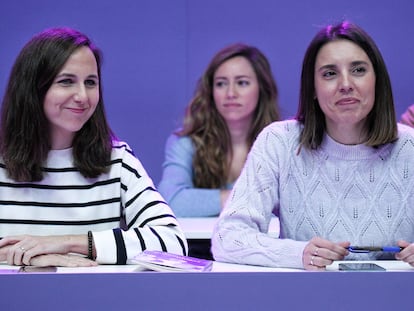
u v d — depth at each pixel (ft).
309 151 15.60
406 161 15.31
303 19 31.24
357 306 11.60
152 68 31.65
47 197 15.60
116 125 31.68
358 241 15.26
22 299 11.60
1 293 11.59
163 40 31.60
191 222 21.97
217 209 24.41
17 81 15.31
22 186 15.55
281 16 31.35
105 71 31.58
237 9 31.45
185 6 31.48
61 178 15.69
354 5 30.99
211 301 11.60
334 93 14.64
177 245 15.07
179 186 25.26
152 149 31.81
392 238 15.23
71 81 15.08
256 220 15.42
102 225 15.78
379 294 11.59
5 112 15.49
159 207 15.70
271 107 26.22
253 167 15.80
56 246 14.11
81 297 11.57
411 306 11.56
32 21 31.14
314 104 15.49
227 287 11.59
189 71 31.65
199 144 25.89
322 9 31.17
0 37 31.04
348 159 15.39
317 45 15.07
